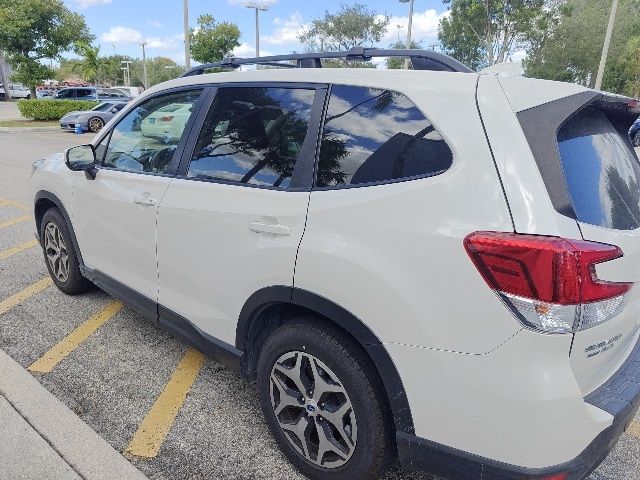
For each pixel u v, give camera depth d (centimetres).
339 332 217
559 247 164
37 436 264
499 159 178
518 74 205
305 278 216
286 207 227
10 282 475
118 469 244
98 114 2259
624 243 187
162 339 376
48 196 414
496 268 170
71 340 369
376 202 200
